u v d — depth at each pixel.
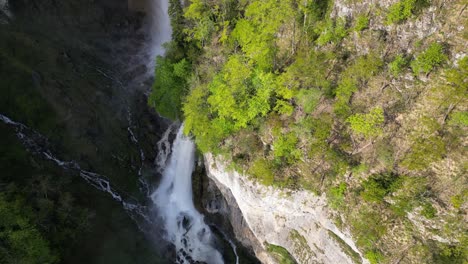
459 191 22.30
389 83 26.17
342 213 24.97
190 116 29.69
